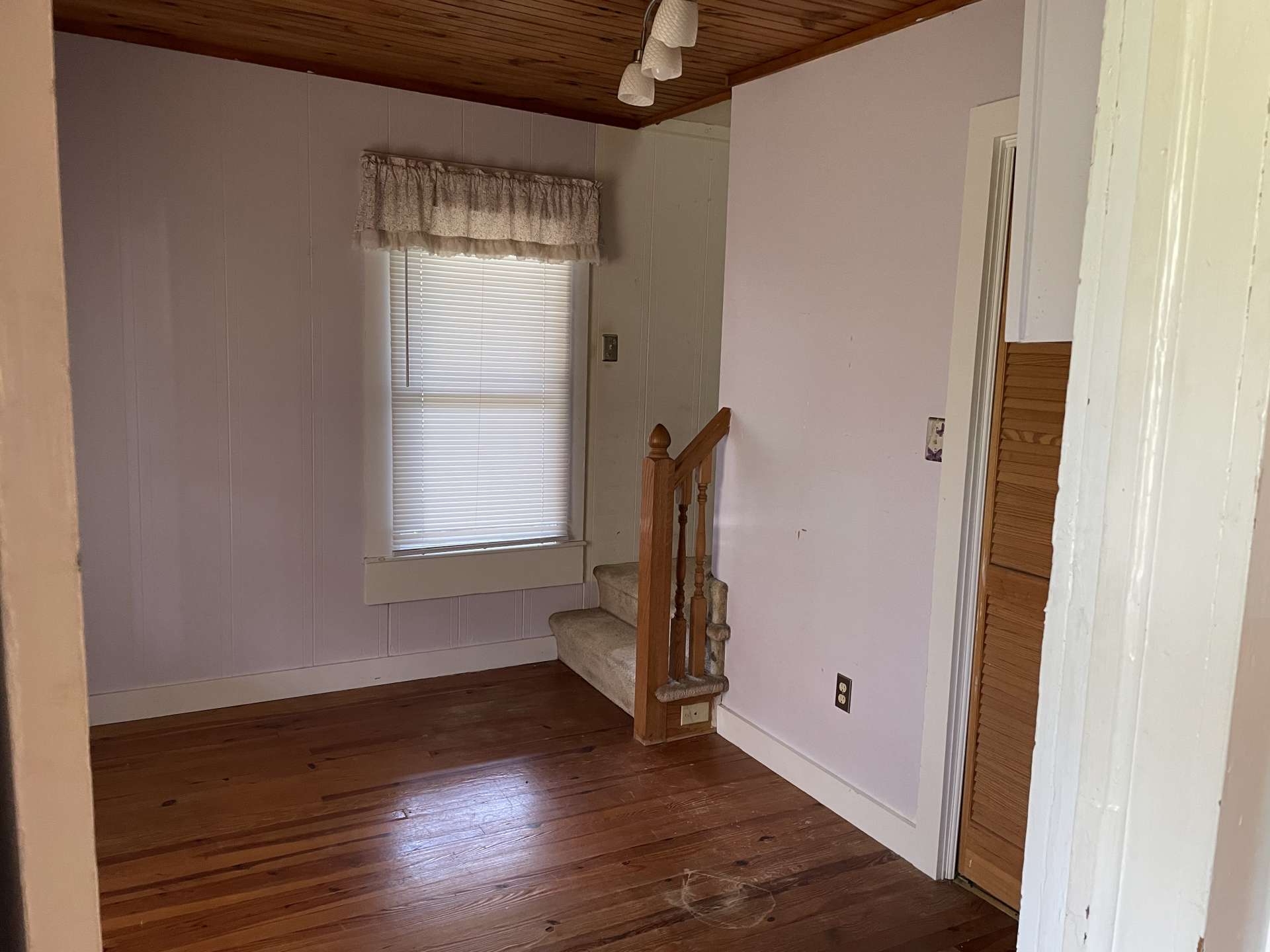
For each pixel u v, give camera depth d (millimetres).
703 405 4328
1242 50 587
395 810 2766
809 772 2936
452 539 3857
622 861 2527
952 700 2422
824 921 2283
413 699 3639
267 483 3455
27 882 463
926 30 2422
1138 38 650
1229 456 605
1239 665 608
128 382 3188
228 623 3455
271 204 3340
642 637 3256
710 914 2295
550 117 3797
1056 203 839
